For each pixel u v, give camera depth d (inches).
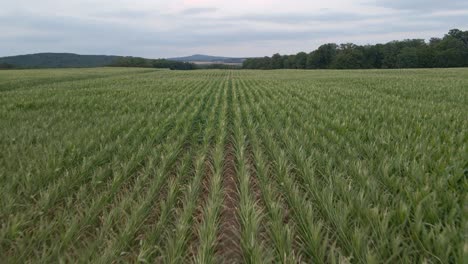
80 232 150.3
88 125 378.6
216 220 161.2
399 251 119.2
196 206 178.2
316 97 682.2
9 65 4510.3
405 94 706.2
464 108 470.6
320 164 229.3
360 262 118.6
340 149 268.8
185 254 137.2
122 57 6072.8
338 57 4645.7
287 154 269.3
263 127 370.6
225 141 339.6
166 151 280.7
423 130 301.7
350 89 864.3
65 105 568.4
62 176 215.9
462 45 3971.5
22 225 147.3
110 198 185.8
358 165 210.7
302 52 5669.3
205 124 413.7
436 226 129.5
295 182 200.5
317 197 172.6
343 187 176.1
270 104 573.3
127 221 149.6
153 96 730.2
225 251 145.0
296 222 157.9
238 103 644.1
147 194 183.5
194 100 677.3
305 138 293.1
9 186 187.3
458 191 169.0
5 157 247.0
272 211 154.1
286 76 1984.5
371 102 546.9
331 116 430.9
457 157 214.5
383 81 1150.3
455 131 310.0
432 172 196.2
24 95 720.3
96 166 242.1
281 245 128.0
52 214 170.9
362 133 315.6
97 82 1305.4
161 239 146.3
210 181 209.8
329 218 151.1
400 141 271.4
